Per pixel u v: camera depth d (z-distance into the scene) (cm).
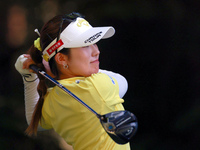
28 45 2659
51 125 887
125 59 2484
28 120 944
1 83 2577
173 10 2411
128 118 709
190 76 2397
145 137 2352
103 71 928
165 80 2430
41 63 875
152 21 2441
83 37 786
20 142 2248
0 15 2709
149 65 2459
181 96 2395
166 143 2292
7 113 2428
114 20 2461
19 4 2733
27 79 907
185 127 2267
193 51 2402
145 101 2442
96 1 2503
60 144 2247
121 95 875
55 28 797
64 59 811
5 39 2684
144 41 2459
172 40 2431
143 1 2430
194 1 2383
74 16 806
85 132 792
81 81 785
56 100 811
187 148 2238
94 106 771
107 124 702
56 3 2655
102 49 2481
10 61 2653
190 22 2403
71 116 792
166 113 2384
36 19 2711
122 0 2461
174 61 2430
